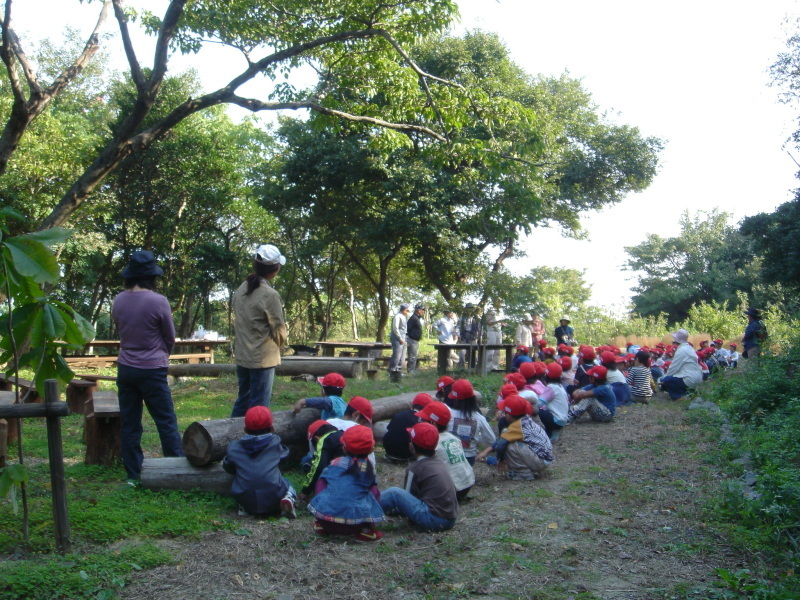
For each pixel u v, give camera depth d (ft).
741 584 12.89
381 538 15.65
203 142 76.54
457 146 40.68
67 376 14.35
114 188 75.25
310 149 71.82
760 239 58.85
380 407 26.78
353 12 37.37
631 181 79.10
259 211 92.17
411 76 41.22
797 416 25.54
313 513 15.83
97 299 88.69
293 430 20.94
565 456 25.26
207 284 87.86
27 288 13.43
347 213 77.30
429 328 121.29
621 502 18.85
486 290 56.44
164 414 18.89
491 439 22.45
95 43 32.04
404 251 91.71
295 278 101.81
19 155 63.87
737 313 94.32
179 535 15.20
